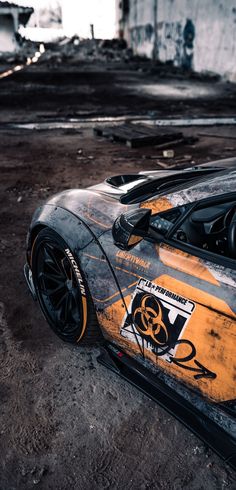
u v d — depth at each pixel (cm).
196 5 2327
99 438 232
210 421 210
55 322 303
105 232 257
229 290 186
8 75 2411
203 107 1392
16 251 430
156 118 1204
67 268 282
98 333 277
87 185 630
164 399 234
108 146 884
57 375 274
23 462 220
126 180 356
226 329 185
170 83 2077
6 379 272
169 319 212
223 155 803
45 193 595
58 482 209
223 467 214
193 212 216
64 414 247
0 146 884
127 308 237
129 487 206
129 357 257
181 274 206
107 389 263
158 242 226
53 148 866
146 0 3225
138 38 3616
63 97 1605
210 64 2291
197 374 206
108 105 1430
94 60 3519
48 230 289
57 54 3919
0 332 315
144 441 230
